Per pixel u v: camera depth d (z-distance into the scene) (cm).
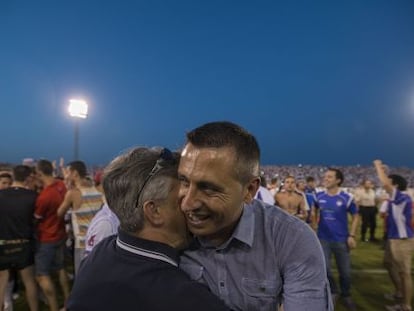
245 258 119
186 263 125
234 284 120
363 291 581
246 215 121
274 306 119
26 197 412
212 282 122
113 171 124
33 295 427
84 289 113
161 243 116
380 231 1296
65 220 458
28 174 444
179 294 104
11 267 407
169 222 120
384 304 523
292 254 116
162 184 117
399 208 477
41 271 422
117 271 112
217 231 111
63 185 456
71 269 637
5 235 400
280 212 127
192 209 105
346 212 486
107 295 108
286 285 115
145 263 111
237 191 105
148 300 104
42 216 419
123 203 119
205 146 103
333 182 489
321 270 115
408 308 475
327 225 484
